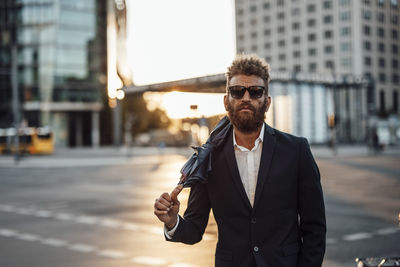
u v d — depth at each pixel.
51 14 58.50
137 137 77.62
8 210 11.91
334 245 7.18
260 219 2.23
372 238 7.64
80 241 8.05
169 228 2.28
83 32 60.47
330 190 14.20
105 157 40.72
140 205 12.34
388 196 12.68
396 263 1.75
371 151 31.86
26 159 39.03
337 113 21.97
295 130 30.22
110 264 6.50
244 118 2.22
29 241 8.14
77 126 62.38
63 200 13.73
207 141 2.38
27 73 58.38
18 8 58.44
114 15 63.97
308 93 25.02
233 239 2.25
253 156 2.30
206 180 2.21
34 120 57.44
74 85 60.16
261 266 2.18
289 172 2.26
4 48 58.56
